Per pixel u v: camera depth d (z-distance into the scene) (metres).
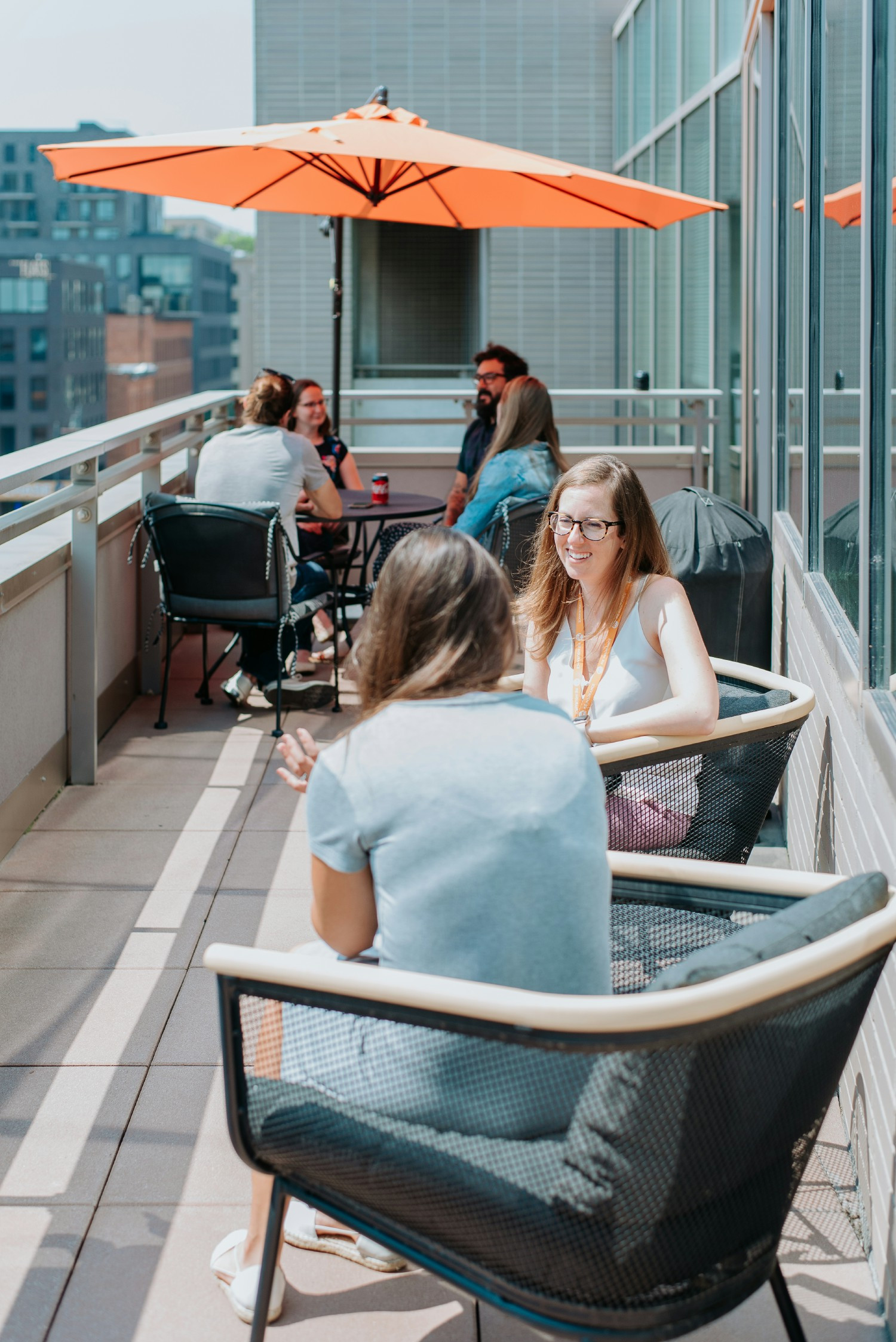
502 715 1.53
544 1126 1.39
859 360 2.36
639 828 2.35
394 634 1.55
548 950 1.48
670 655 2.39
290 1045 1.54
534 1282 1.41
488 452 4.36
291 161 5.32
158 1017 2.76
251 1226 1.91
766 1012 1.34
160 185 5.53
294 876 3.52
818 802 2.86
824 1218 2.12
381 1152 1.46
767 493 5.31
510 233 11.50
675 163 8.54
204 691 5.23
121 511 4.93
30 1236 2.07
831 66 2.89
